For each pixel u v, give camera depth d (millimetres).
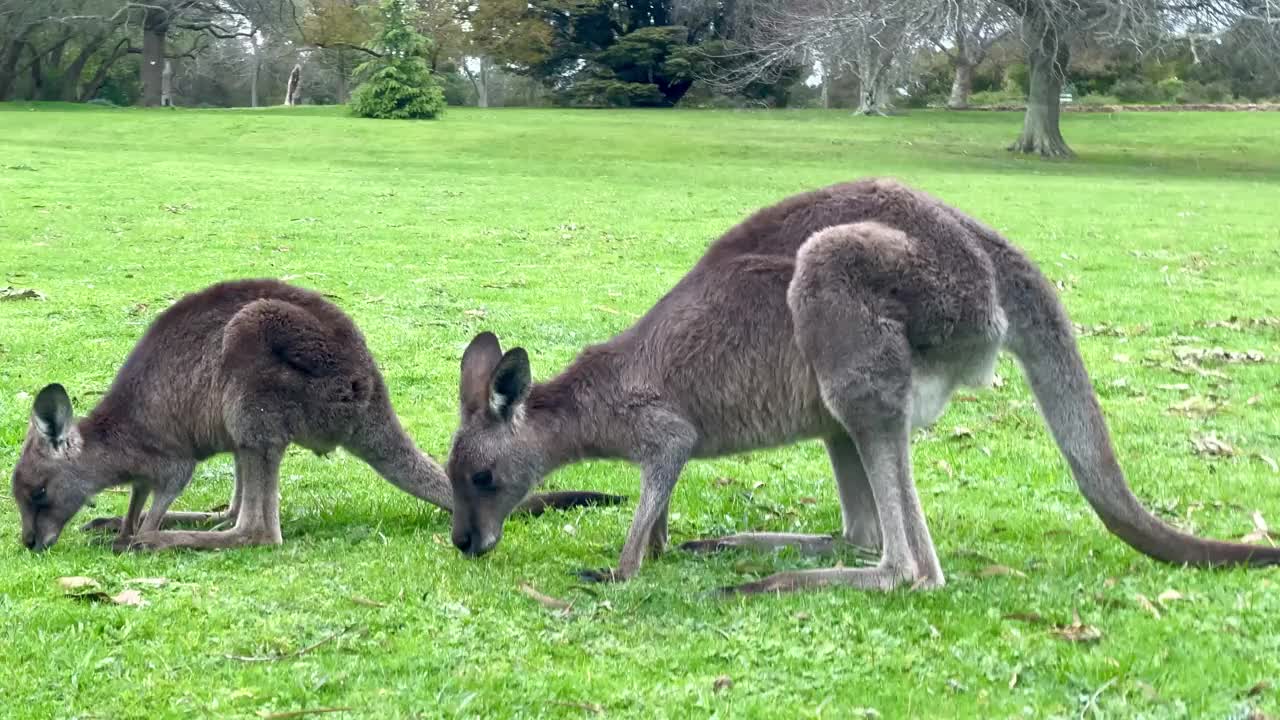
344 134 17312
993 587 2912
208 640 2746
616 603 2885
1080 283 6371
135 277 6312
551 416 3055
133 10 24391
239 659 2684
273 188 10734
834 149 17000
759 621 2793
